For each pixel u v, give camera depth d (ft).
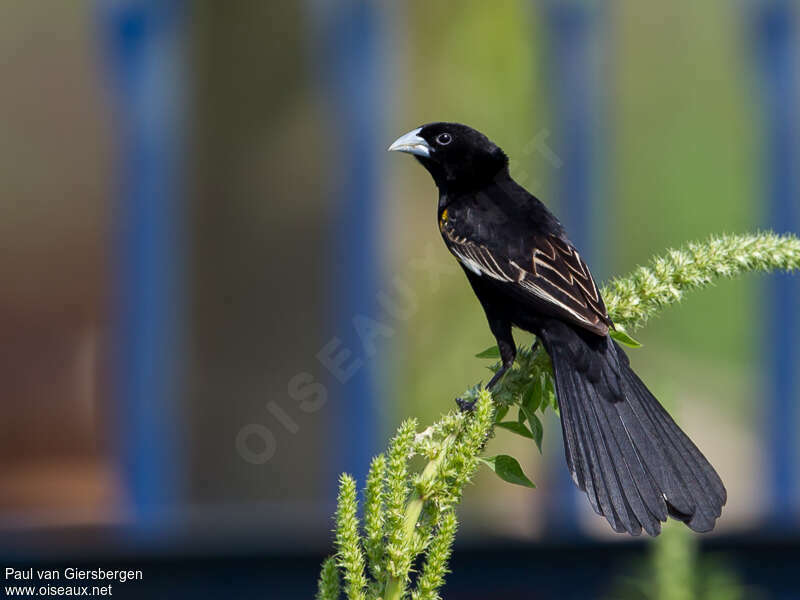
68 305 37.68
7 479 36.83
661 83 39.52
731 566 37.99
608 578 37.55
